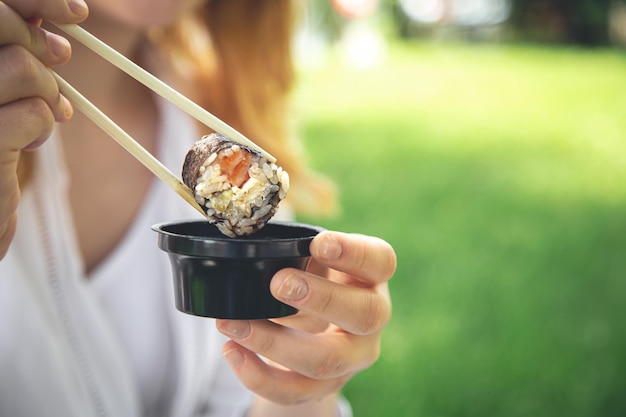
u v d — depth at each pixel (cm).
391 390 106
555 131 330
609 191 231
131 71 43
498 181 236
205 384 69
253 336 45
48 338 63
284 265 43
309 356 46
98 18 66
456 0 732
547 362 115
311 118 336
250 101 79
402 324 125
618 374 113
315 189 84
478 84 459
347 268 44
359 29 600
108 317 67
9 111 41
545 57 612
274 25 78
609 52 659
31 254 62
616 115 366
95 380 64
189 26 81
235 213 43
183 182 44
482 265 154
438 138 307
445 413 104
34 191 62
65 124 66
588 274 154
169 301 68
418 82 469
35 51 42
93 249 68
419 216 188
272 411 58
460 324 126
